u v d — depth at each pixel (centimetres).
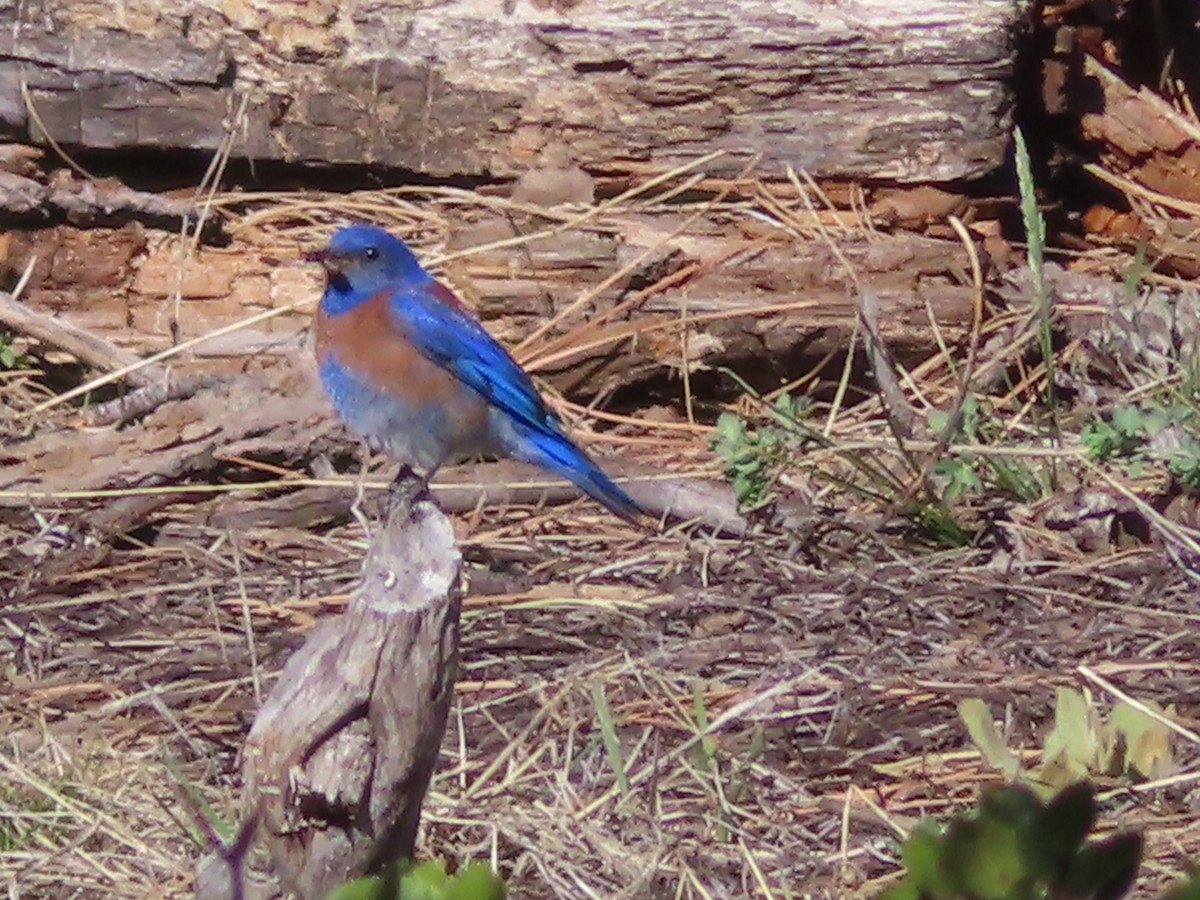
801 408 1257
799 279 1305
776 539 1129
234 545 1100
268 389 1209
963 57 1332
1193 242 1450
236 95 1341
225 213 1359
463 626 1021
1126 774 871
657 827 834
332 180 1384
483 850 822
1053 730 891
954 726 919
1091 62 1508
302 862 705
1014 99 1366
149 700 927
